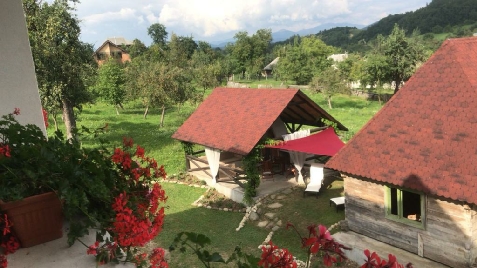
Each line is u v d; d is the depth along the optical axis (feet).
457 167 32.99
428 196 34.01
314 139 58.39
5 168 10.20
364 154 40.04
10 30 15.05
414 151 36.60
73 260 10.09
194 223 48.80
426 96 39.34
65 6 77.87
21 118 15.49
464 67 38.19
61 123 121.08
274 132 65.51
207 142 60.70
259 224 47.98
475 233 32.07
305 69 218.38
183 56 286.66
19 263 9.86
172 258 38.09
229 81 275.39
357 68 176.04
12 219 10.06
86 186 10.04
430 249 34.50
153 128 114.73
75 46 80.59
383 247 37.58
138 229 9.96
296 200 53.47
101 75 142.72
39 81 77.15
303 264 36.04
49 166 10.02
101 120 131.34
